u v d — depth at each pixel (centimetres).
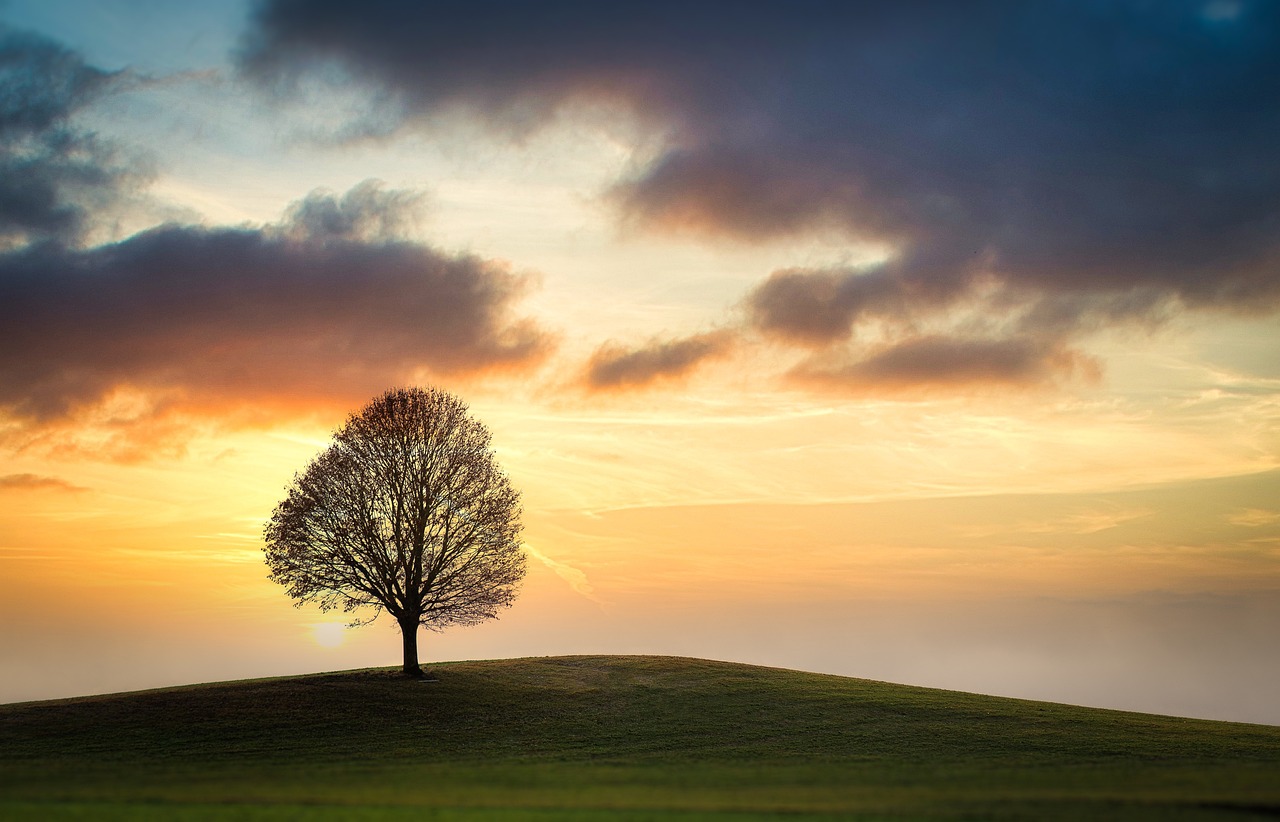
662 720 5594
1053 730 5344
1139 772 3972
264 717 5416
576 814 2939
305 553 6412
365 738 5003
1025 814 2897
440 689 6212
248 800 3152
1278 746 4947
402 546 6575
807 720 5606
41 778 3738
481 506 6662
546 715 5678
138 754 4553
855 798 3272
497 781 3772
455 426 6812
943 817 2856
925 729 5375
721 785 3675
